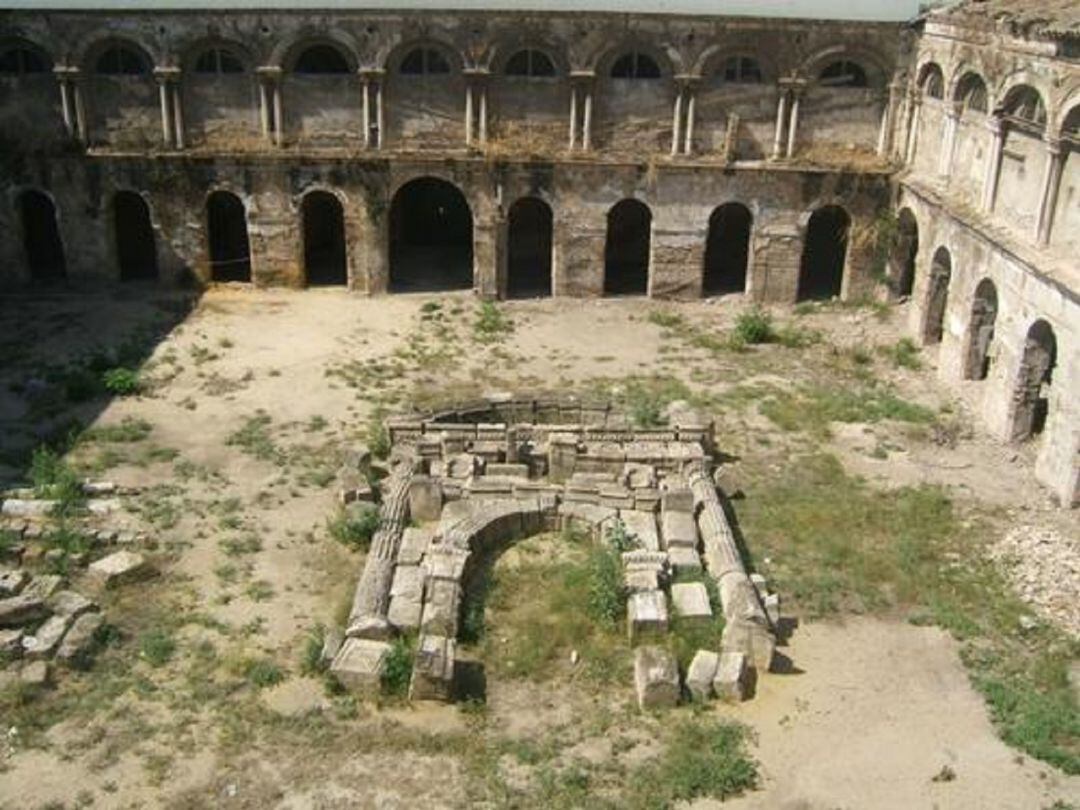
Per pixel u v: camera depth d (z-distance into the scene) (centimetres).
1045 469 3177
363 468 3130
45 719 2216
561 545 2848
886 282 4481
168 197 4431
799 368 4009
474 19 4191
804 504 3077
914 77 4231
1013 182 3469
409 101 4338
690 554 2725
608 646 2455
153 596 2602
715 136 4378
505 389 3781
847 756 2170
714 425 3359
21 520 2841
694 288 4559
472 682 2344
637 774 2103
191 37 4228
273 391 3712
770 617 2509
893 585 2727
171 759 2125
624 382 3853
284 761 2125
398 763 2125
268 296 4531
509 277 4869
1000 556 2836
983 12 3622
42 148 4369
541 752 2155
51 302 4412
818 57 4253
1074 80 3034
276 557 2777
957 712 2302
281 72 4278
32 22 4194
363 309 4428
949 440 3462
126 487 3059
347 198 4416
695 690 2295
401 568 2659
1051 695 2355
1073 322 3003
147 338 4097
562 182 4394
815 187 4391
